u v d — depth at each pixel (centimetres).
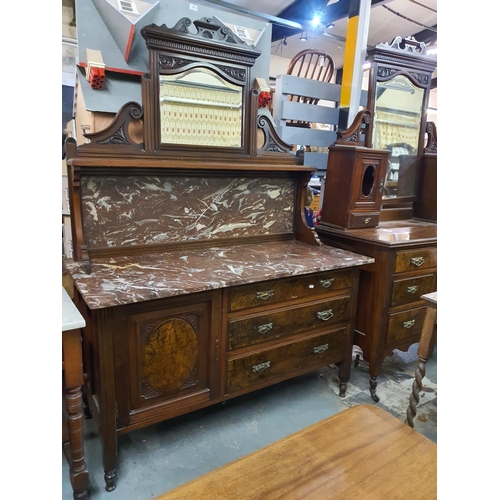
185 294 143
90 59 165
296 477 90
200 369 157
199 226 192
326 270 176
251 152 195
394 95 247
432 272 214
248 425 183
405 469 93
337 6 398
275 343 175
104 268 158
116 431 141
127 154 163
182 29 164
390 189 259
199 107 177
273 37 511
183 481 150
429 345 148
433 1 402
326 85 278
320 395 209
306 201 246
